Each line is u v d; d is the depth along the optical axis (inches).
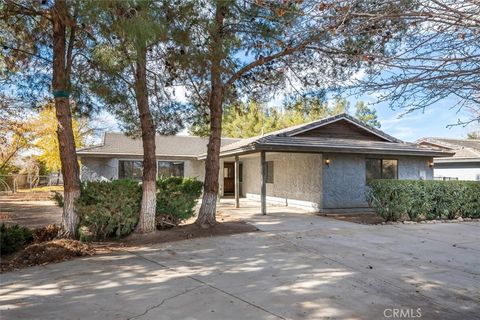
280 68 340.5
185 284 200.7
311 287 194.5
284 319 152.3
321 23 133.6
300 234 350.6
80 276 217.3
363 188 544.7
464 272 225.6
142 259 259.4
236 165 604.1
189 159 826.2
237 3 285.4
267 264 242.5
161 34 234.4
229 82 369.4
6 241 275.4
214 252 279.1
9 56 331.9
